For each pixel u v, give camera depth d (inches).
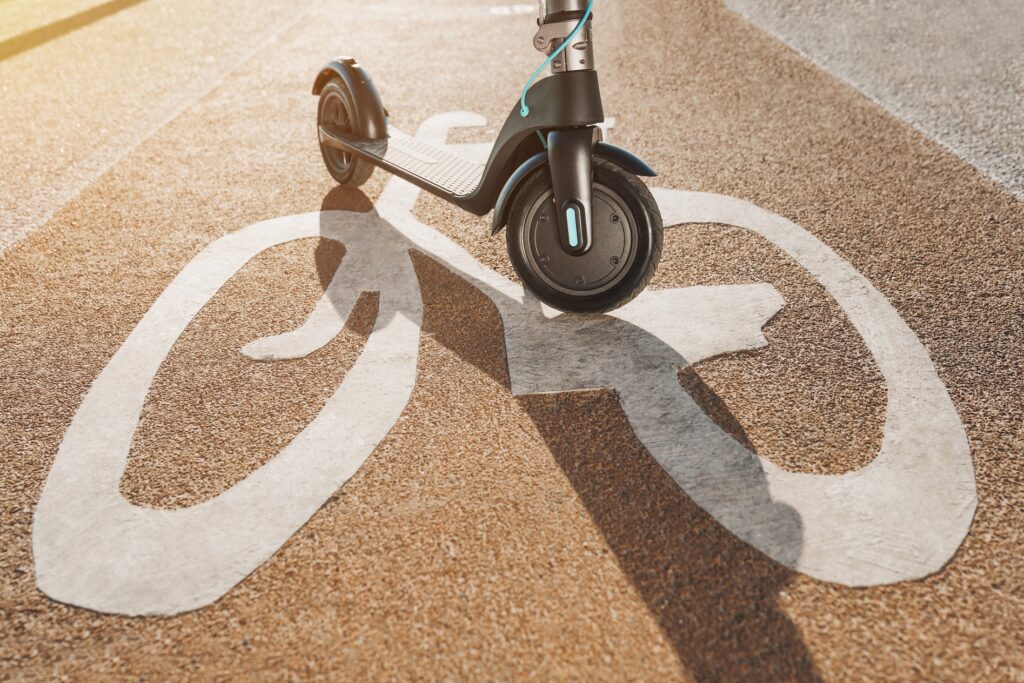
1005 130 171.9
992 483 85.9
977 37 232.1
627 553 79.0
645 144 173.8
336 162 159.5
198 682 68.9
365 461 92.1
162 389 105.7
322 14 295.6
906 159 160.9
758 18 262.4
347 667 69.4
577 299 114.3
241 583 77.7
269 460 93.0
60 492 89.7
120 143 186.2
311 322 118.4
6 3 335.0
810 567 76.9
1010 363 103.2
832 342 109.0
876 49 227.9
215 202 156.9
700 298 120.1
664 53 232.8
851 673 67.3
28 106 213.3
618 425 96.0
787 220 140.6
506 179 118.0
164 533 83.8
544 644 70.5
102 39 274.7
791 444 92.4
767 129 178.7
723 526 81.7
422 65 233.9
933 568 76.5
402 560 79.3
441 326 116.6
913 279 121.9
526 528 82.1
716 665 68.3
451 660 69.5
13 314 123.0
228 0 323.6
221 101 212.1
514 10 289.1
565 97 100.0
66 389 106.3
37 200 159.6
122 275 132.5
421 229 144.4
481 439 94.7
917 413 96.0
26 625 74.6
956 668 67.4
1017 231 133.2
